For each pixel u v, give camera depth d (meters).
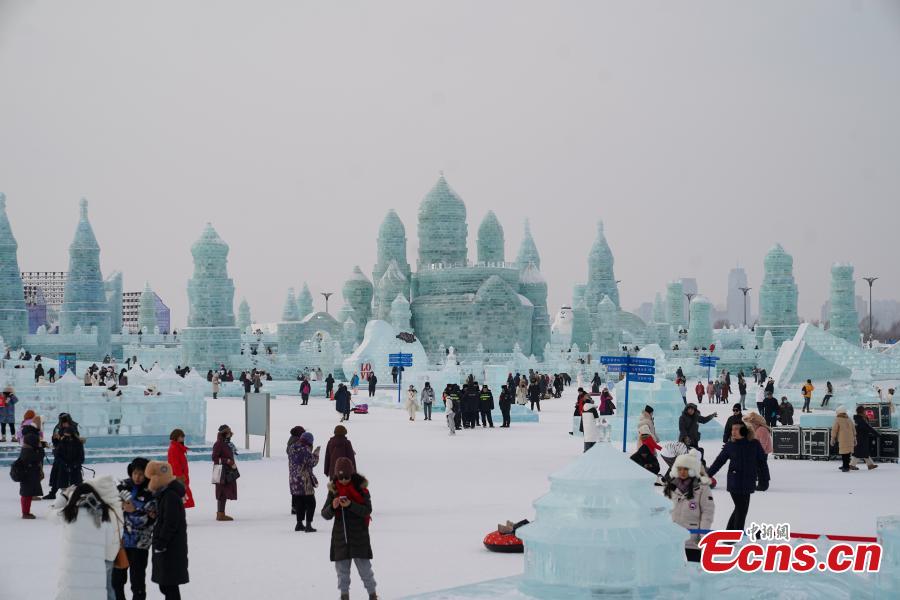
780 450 36.56
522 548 18.86
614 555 13.07
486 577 16.66
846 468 32.19
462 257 149.00
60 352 118.75
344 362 117.31
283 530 21.88
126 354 128.88
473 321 138.50
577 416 47.03
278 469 33.50
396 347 117.19
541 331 148.25
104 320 125.12
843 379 76.69
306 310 199.25
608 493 13.35
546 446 41.69
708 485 16.77
